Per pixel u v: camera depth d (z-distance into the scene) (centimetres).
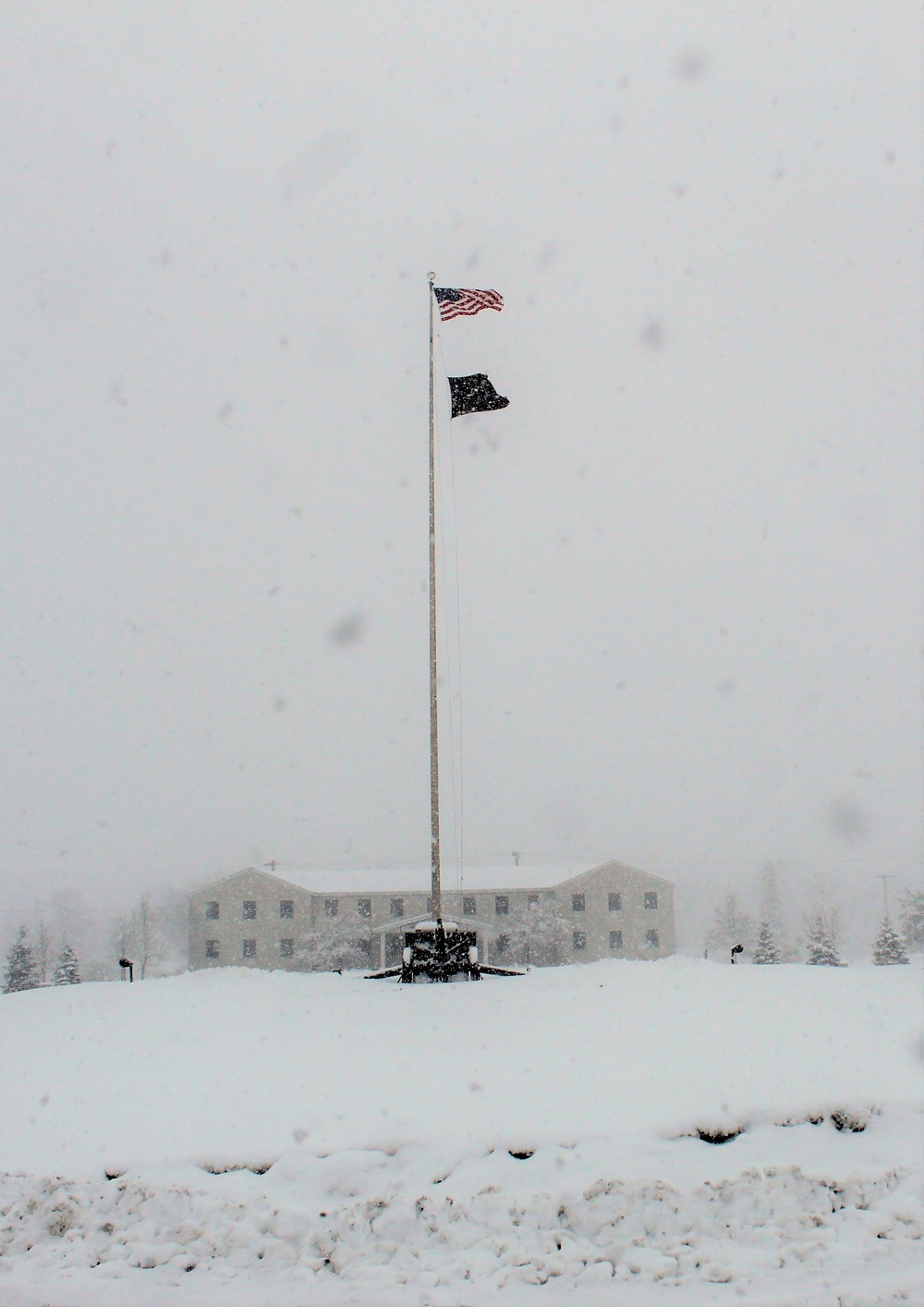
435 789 1470
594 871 6881
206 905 6719
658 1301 535
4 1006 1109
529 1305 533
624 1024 955
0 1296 555
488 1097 780
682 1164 670
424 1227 616
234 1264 594
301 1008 1055
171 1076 847
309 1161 683
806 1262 580
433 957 1356
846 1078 802
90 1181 664
